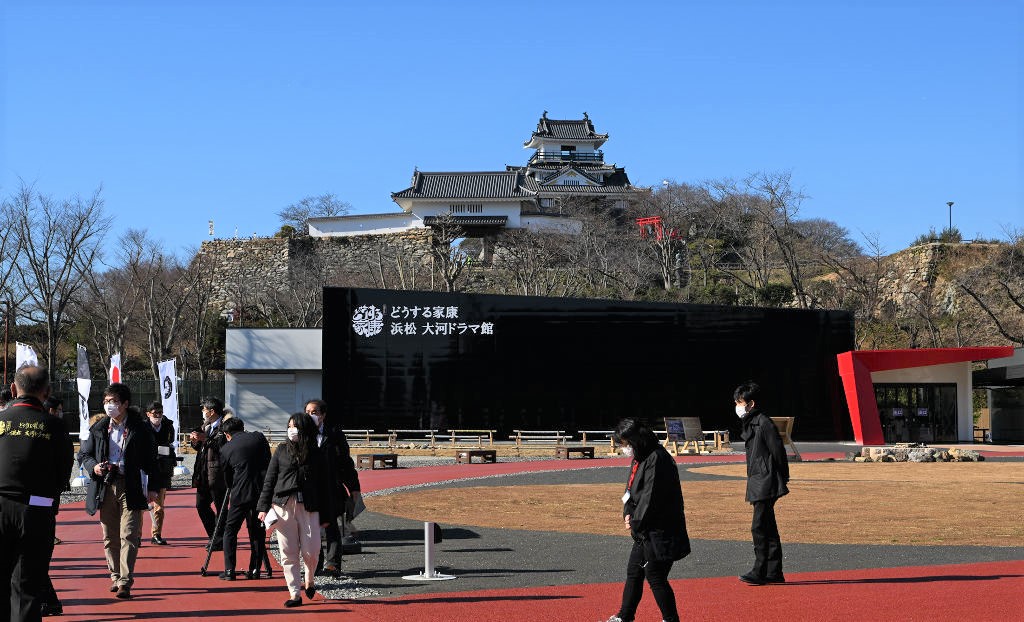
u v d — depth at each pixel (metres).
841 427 38.91
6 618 6.83
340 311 37.97
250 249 69.69
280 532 8.45
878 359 36.94
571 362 38.03
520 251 65.81
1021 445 37.44
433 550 9.80
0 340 53.03
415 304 37.97
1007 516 14.73
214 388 43.72
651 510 7.25
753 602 8.42
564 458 30.56
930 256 64.44
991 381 41.69
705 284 63.09
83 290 55.84
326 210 91.69
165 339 53.88
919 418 39.06
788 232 62.19
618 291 60.75
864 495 17.94
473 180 79.12
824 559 10.78
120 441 9.01
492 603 8.46
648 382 38.19
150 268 50.59
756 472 9.33
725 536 12.80
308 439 8.62
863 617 7.76
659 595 7.23
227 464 9.85
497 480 22.00
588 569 10.25
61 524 14.63
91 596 8.91
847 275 63.69
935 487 19.52
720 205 69.06
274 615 8.02
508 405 37.75
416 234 70.69
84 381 21.31
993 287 57.81
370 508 16.33
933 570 10.02
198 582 9.65
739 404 9.48
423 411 37.66
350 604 8.47
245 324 61.12
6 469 6.85
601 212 75.69
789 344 38.91
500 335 37.94
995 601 8.34
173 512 16.12
